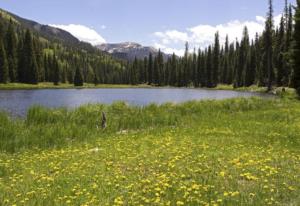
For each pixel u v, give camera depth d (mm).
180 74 154125
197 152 13211
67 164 12047
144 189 8930
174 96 76562
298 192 8703
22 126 18578
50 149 15461
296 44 47000
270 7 88625
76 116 21766
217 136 17203
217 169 10719
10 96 70625
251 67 111438
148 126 22297
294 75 47688
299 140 16078
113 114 23625
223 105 30453
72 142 17125
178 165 11281
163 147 14289
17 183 9984
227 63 137875
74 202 8297
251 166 10992
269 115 25656
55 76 143000
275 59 92000
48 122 20484
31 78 123750
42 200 8500
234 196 8461
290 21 80812
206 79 139750
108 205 8031
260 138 16469
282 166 11164
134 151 13703
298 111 27875
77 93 92000
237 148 14039
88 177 10250
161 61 167500
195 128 20219
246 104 31828
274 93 77062
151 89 129000
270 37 89375
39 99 63781
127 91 108438
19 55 122188
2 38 116062
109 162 11852
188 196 8477
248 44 125562
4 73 112062
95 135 18719
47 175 10789
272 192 8719
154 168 11086
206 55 143750
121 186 9281
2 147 15273
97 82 175375
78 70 152625
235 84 121125
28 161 12750
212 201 8086
